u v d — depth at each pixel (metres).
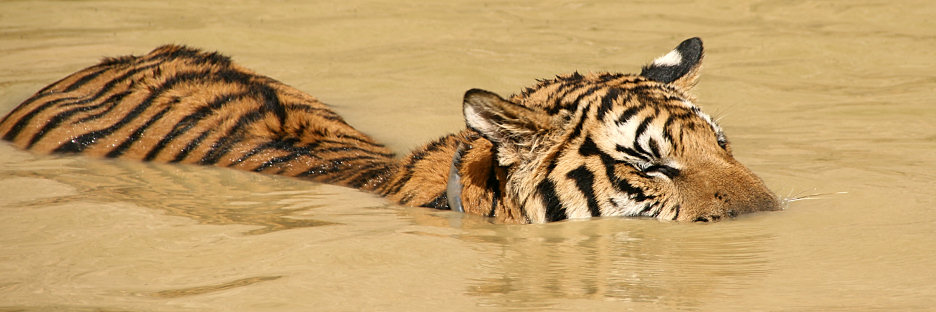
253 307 6.99
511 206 10.05
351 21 22.55
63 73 17.45
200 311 6.89
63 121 13.79
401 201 10.77
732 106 15.78
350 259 8.20
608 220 9.93
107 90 14.38
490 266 8.09
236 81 14.52
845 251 8.42
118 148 13.27
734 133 14.07
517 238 9.12
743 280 7.67
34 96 14.79
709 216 9.89
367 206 10.54
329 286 7.48
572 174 10.04
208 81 14.43
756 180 10.30
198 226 9.33
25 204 10.12
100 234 8.95
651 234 9.28
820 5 23.97
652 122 10.12
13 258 8.20
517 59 19.05
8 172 11.95
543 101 10.45
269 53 19.77
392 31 21.70
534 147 10.03
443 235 9.15
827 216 9.72
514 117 9.81
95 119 13.74
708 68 18.39
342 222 9.66
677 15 23.59
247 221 9.62
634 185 10.07
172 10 23.73
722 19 23.11
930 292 7.21
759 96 16.38
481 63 18.66
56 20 22.62
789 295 7.25
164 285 7.50
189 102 13.80
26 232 9.00
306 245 8.62
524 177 10.02
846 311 6.85
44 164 12.50
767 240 8.93
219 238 8.88
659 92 10.59
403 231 9.25
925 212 9.69
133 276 7.72
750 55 19.42
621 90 10.42
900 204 10.05
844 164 12.02
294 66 18.67
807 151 12.82
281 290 7.36
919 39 20.38
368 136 13.96
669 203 10.03
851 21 22.25
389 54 19.56
